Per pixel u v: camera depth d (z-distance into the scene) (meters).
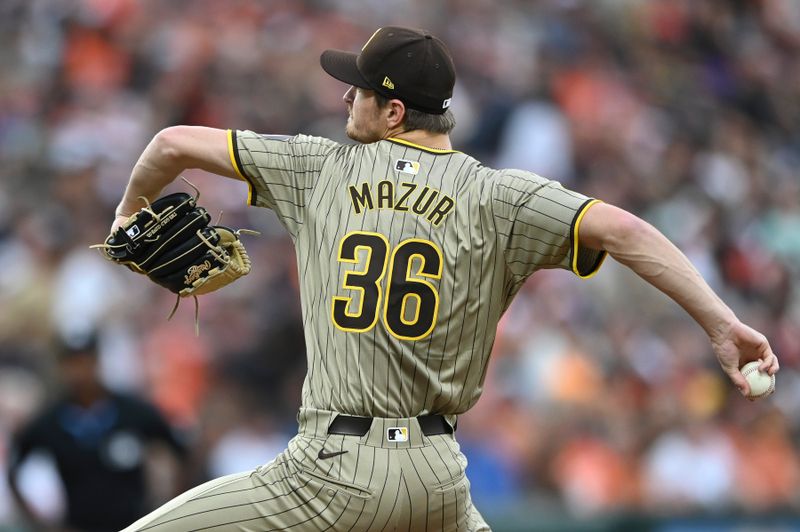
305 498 12.87
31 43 49.41
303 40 50.25
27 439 24.69
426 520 12.99
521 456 34.50
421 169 13.30
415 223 13.03
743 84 63.62
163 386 34.06
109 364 32.78
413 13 54.72
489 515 29.20
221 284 13.95
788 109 64.88
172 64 47.66
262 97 47.09
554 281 40.47
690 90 60.28
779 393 43.75
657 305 41.53
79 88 46.59
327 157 13.55
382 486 12.70
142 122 45.53
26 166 42.56
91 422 24.73
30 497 25.48
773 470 38.34
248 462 32.12
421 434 12.92
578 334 39.00
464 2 56.41
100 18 48.91
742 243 49.81
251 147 13.48
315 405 13.03
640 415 37.38
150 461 25.16
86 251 36.59
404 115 13.51
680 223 49.00
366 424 12.80
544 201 12.94
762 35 67.56
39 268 35.94
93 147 43.25
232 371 35.34
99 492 24.62
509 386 36.25
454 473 13.04
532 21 57.50
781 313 48.47
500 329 37.53
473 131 50.28
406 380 12.86
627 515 30.23
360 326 12.86
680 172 52.50
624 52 59.53
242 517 12.96
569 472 34.66
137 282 36.78
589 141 51.88
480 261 13.05
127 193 14.02
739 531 32.12
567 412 36.00
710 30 64.69
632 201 49.62
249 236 39.94
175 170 13.70
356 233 13.08
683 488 36.22
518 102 51.16
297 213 13.47
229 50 48.31
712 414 38.91
